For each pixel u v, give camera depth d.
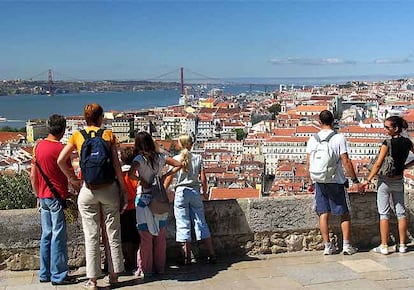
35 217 6.02
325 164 6.36
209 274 5.95
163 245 5.95
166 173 5.97
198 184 6.15
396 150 6.51
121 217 6.04
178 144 6.14
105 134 5.36
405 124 6.59
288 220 6.73
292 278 5.80
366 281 5.70
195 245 6.47
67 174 5.38
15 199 9.91
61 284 5.61
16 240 5.98
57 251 5.58
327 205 6.55
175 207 6.12
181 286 5.57
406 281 5.69
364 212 6.98
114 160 5.38
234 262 6.38
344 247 6.64
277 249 6.74
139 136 5.70
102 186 5.31
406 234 6.99
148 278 5.82
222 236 6.58
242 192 29.88
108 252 5.62
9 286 5.57
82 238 6.13
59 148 5.55
